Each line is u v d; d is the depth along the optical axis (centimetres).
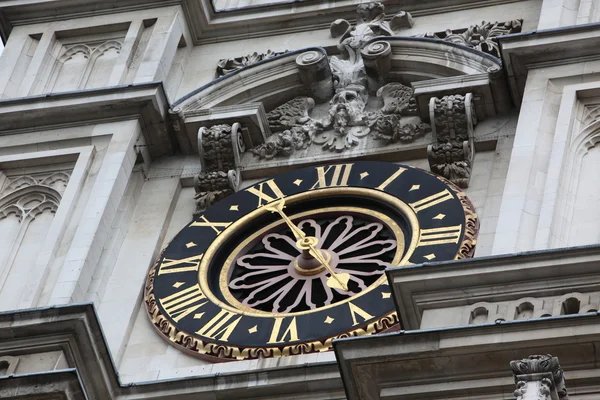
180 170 4750
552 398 3412
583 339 3562
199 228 4559
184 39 5109
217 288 4412
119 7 5188
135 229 4600
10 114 4822
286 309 4319
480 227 4369
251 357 4188
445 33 4934
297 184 4612
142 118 4791
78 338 4066
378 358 3634
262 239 4534
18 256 4544
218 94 4847
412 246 4347
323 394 3997
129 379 4194
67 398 3884
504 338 3594
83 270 4397
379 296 4228
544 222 4094
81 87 5028
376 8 5025
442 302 3844
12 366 4056
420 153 4644
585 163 4303
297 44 5053
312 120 4769
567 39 4566
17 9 5231
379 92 4797
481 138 4603
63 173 4734
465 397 3606
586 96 4469
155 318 4344
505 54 4588
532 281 3809
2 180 4753
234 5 5369
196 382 4050
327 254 4428
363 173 4591
